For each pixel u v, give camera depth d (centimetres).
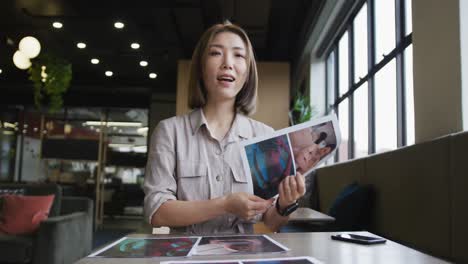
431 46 263
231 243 79
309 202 555
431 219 226
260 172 91
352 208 321
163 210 94
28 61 546
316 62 686
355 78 525
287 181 90
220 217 103
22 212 395
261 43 707
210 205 90
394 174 284
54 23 624
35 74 602
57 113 1027
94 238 614
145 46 738
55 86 605
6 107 1011
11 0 554
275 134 94
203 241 82
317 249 75
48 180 868
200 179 105
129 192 977
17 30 667
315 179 570
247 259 65
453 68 239
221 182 105
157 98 1012
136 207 966
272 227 104
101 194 805
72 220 382
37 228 386
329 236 90
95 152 845
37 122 1020
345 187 381
